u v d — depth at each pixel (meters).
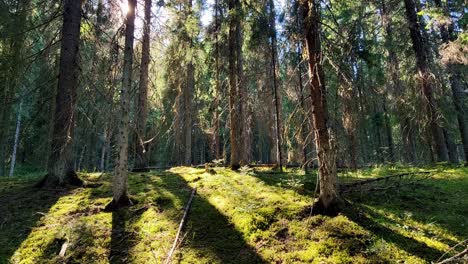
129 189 9.25
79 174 11.70
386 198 7.83
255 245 6.01
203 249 5.98
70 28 9.80
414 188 8.55
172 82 15.58
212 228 6.69
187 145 18.20
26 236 6.53
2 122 12.98
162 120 16.59
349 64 6.80
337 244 5.70
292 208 7.06
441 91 12.50
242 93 13.05
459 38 10.45
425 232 5.95
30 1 11.05
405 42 14.12
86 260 5.85
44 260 5.86
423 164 13.16
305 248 5.76
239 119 12.74
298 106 6.88
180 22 12.86
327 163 6.78
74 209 7.62
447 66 13.09
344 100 6.99
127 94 8.02
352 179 9.55
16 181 10.67
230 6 11.98
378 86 14.12
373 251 5.42
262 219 6.71
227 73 14.18
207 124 20.80
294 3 7.05
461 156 34.12
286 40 7.41
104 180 10.46
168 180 10.37
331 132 6.71
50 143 9.66
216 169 12.14
